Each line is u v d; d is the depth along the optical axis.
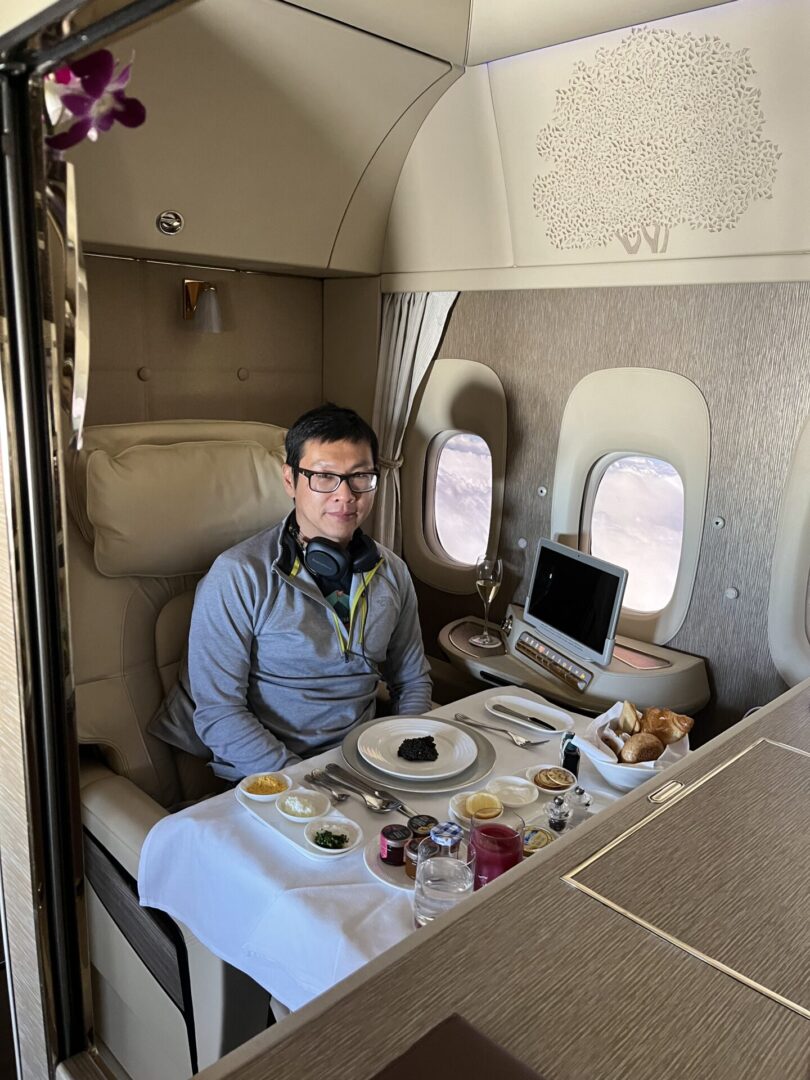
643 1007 0.49
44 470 0.77
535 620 2.06
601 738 1.45
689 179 1.67
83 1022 0.91
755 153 1.56
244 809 1.26
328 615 1.70
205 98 1.71
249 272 2.37
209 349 2.32
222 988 1.30
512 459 2.24
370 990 0.50
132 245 1.86
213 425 1.94
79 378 0.71
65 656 0.81
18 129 0.69
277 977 1.08
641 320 1.90
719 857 0.64
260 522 1.85
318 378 2.63
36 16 0.58
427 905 0.98
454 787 1.32
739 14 1.43
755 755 0.81
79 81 0.66
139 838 1.44
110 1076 0.88
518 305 2.13
